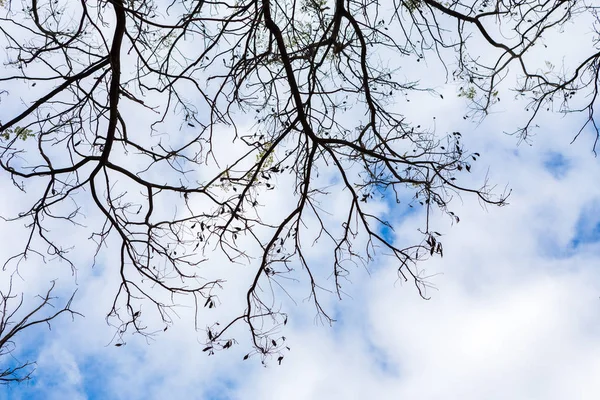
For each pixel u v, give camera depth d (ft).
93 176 22.52
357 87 24.76
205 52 21.80
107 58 21.30
